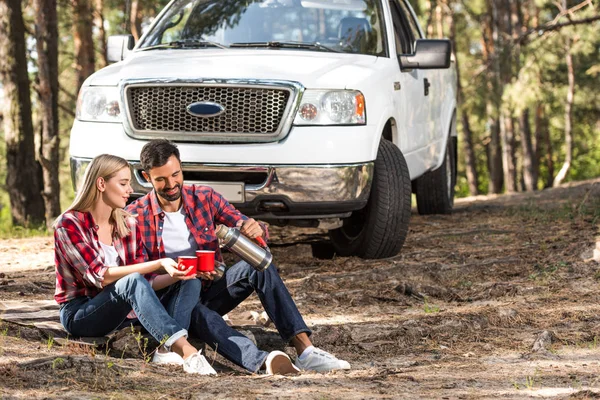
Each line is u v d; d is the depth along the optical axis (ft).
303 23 25.18
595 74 106.22
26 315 17.49
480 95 80.23
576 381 13.89
